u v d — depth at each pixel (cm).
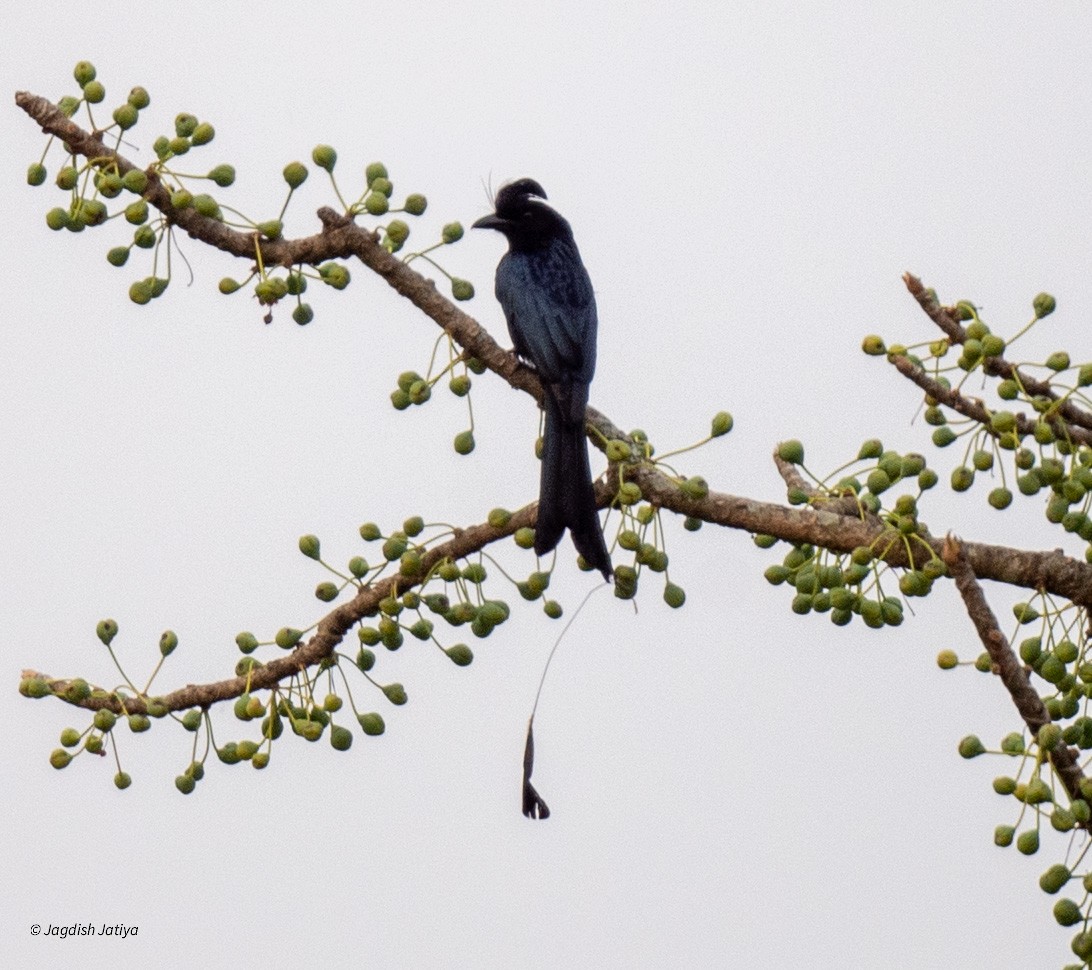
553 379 1223
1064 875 859
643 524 1041
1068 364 1026
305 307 1105
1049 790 849
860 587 1007
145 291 1058
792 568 1042
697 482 1029
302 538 1056
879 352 1048
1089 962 863
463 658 1050
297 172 1071
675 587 1061
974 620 852
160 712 1027
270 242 1081
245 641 1045
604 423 1209
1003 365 1023
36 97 1033
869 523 1025
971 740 879
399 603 1037
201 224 1062
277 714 1047
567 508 1091
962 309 1042
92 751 1029
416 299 1118
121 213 1040
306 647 1045
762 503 1041
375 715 1048
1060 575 990
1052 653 975
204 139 1047
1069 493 1003
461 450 1105
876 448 1052
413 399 1105
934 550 998
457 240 1107
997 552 1002
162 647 1030
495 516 1051
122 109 1030
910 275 1042
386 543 1046
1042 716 858
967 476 1018
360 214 1089
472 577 1050
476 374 1140
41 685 1020
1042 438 1007
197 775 1047
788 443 1052
